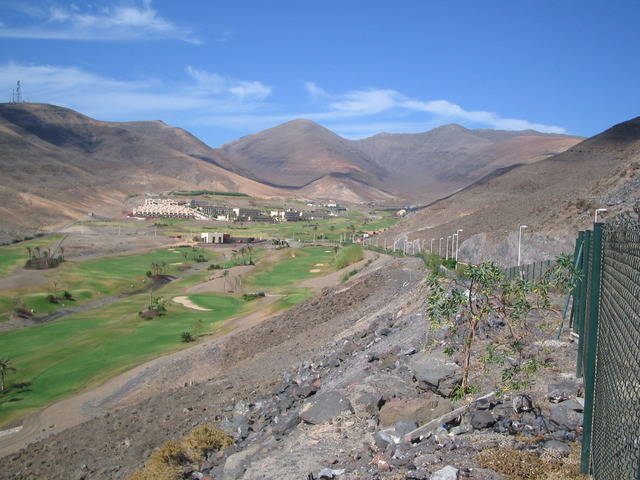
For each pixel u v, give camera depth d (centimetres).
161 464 1712
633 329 664
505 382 1330
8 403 4366
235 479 1445
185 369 4369
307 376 2491
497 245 8031
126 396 4197
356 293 5294
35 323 8744
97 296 10794
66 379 4834
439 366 1488
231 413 2403
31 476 2534
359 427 1404
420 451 1108
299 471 1210
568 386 1296
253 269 12569
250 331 4794
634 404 651
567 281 1432
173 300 9081
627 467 660
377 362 2062
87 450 2697
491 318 1906
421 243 11875
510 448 1025
